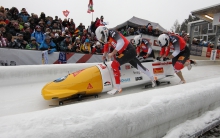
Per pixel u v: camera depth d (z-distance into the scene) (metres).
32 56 4.79
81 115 1.16
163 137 1.65
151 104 1.53
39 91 3.29
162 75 3.87
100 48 7.07
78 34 7.80
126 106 1.41
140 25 12.13
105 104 1.38
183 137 1.67
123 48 3.01
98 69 3.00
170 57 3.68
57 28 7.02
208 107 2.28
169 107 1.63
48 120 1.05
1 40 4.80
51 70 4.13
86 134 1.05
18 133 0.91
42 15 7.21
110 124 1.18
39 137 0.92
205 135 2.13
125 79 3.30
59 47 5.71
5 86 3.42
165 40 3.73
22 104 2.61
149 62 3.73
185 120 1.96
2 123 1.00
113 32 3.01
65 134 0.98
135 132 1.40
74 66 4.60
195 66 7.39
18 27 5.79
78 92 2.66
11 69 3.53
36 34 5.83
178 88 2.06
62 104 2.63
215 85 2.36
